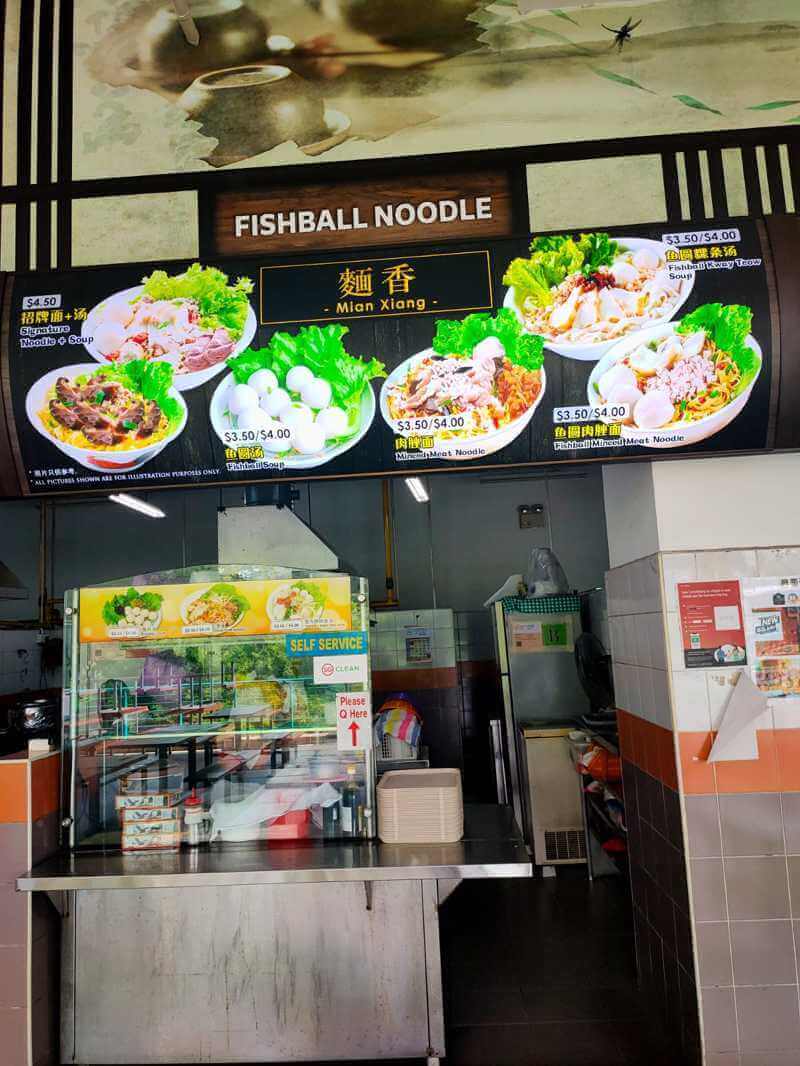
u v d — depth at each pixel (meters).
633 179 3.05
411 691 8.53
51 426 2.90
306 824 3.11
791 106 3.07
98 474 2.92
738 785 2.76
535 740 5.45
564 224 3.04
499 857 2.81
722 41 3.13
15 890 2.90
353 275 2.90
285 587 3.20
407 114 3.13
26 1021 2.88
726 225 2.85
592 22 3.16
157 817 3.05
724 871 2.74
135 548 8.99
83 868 2.88
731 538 2.90
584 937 4.20
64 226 3.11
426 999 3.04
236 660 3.20
